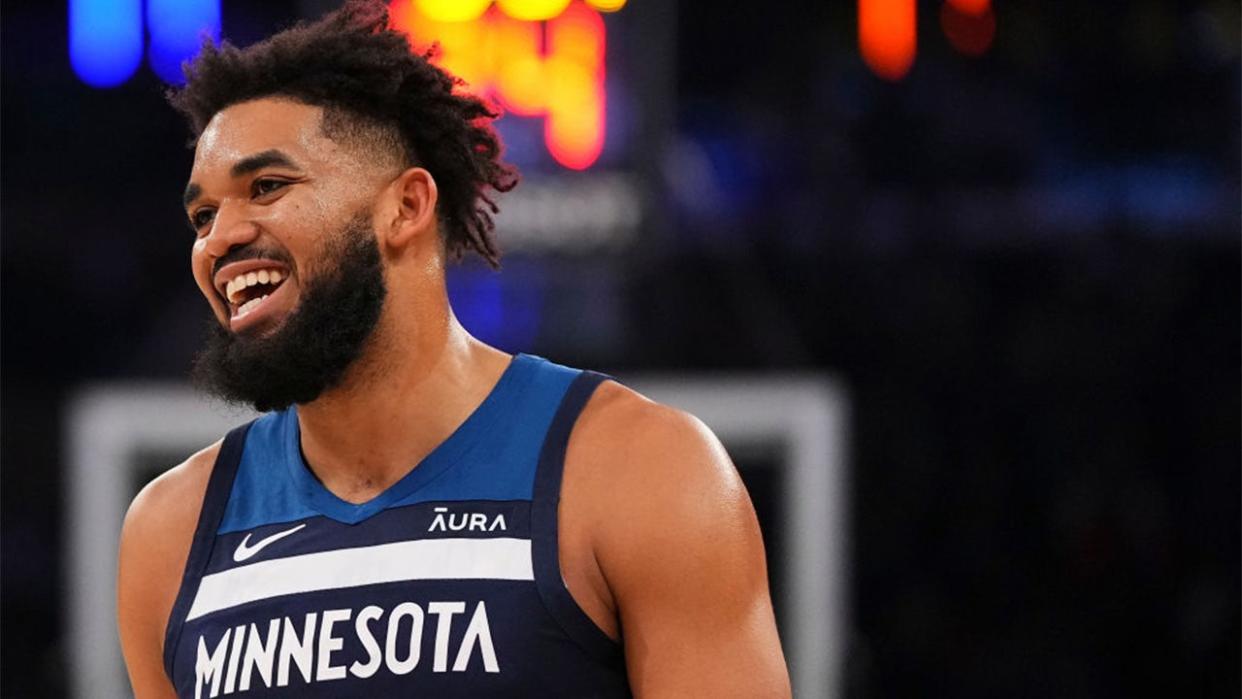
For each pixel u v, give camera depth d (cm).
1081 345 2800
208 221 710
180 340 2752
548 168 2003
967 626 2706
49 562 2798
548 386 719
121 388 2378
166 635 720
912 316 2767
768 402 2344
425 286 717
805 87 2708
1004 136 2730
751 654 670
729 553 676
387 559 678
